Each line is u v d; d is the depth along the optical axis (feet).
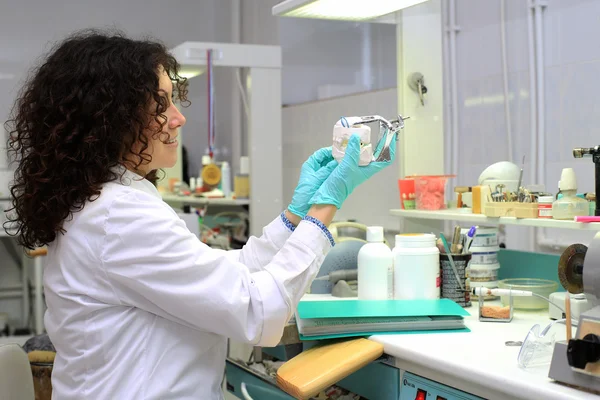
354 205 12.18
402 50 7.48
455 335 4.99
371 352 4.75
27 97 4.18
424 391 4.58
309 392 4.42
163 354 4.13
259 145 11.05
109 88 4.02
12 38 16.10
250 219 11.11
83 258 4.06
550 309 5.54
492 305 5.66
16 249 14.85
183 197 12.95
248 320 4.17
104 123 4.01
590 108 8.71
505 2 9.89
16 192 4.33
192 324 4.20
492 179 6.50
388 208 11.25
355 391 5.28
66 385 4.29
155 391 4.06
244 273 4.23
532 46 9.39
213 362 4.45
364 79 14.15
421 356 4.48
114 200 4.00
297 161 14.66
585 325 3.59
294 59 15.20
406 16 7.49
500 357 4.33
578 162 8.90
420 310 5.26
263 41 15.98
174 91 4.75
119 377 4.04
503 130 10.06
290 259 4.37
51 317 4.35
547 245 9.36
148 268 3.95
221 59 10.73
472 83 10.66
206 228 12.19
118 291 4.06
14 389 4.99
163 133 4.31
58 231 4.21
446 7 10.89
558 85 9.18
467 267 6.19
